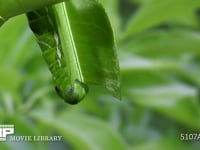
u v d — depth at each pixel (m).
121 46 0.45
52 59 0.22
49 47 0.22
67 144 0.60
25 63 0.45
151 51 0.46
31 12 0.22
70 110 0.49
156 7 0.41
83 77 0.22
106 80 0.22
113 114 0.58
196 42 0.45
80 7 0.22
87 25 0.22
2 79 0.41
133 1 0.66
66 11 0.22
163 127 0.62
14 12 0.20
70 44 0.22
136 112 0.60
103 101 0.56
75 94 0.21
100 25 0.22
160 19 0.42
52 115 0.46
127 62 0.44
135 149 0.50
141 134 0.60
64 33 0.22
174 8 0.40
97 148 0.44
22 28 0.43
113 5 0.55
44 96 0.47
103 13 0.22
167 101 0.49
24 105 0.46
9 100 0.46
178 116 0.51
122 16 0.68
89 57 0.22
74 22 0.22
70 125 0.45
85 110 0.54
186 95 0.49
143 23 0.42
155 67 0.44
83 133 0.44
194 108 0.50
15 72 0.40
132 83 0.49
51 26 0.22
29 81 0.48
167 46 0.45
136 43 0.46
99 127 0.44
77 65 0.22
